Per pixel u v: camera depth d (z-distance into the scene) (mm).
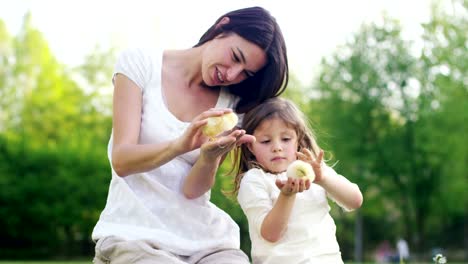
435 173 32844
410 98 32594
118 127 3576
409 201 33875
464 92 29078
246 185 3678
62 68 38875
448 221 37812
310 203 3623
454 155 30750
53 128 38500
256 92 3926
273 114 3738
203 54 3684
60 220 34812
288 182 3311
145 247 3391
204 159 3430
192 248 3547
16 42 38625
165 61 3814
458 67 28859
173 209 3584
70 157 35125
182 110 3742
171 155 3314
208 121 3244
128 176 3613
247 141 3334
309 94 33250
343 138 31906
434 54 29547
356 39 32938
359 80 32312
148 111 3658
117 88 3668
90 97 38312
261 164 3779
